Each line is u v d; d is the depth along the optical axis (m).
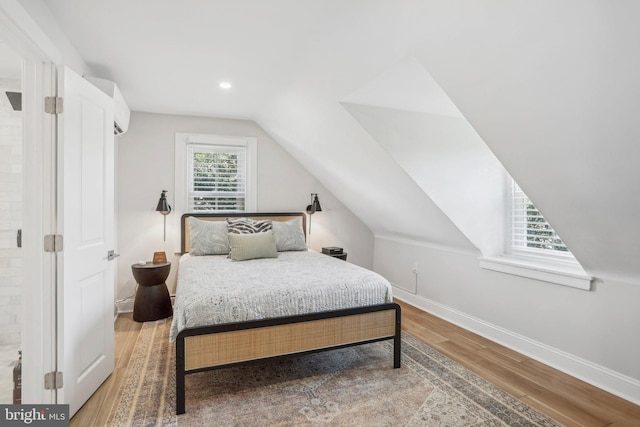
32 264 1.79
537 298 2.70
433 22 1.66
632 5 1.15
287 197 4.64
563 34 1.36
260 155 4.50
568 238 2.32
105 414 1.93
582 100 1.54
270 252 3.54
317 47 2.24
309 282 2.48
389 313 2.54
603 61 1.35
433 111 2.92
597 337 2.31
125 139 3.93
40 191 1.80
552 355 2.57
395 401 2.08
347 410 1.98
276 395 2.14
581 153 1.78
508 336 2.92
